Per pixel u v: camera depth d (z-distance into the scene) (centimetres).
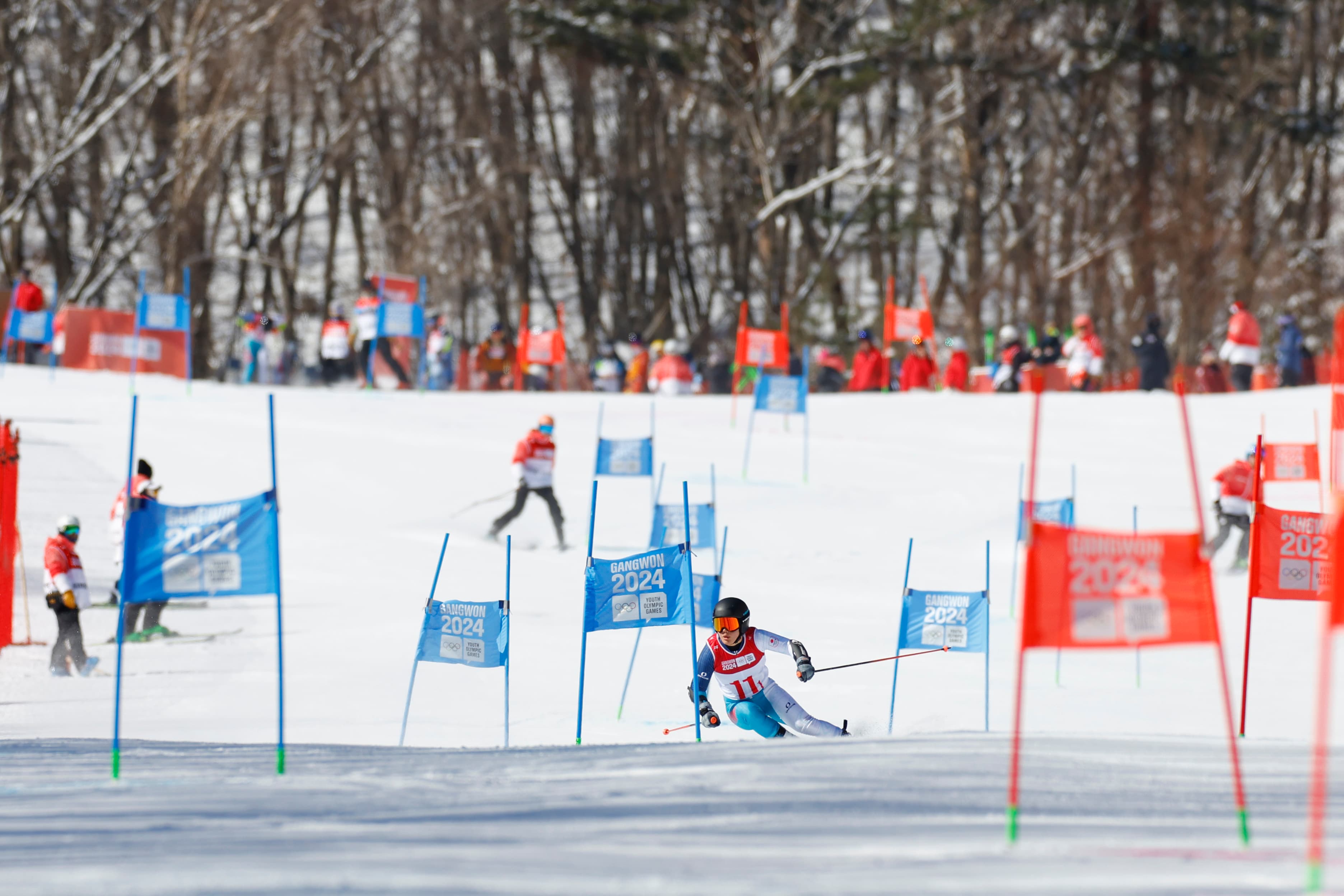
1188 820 1227
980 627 2470
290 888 916
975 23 12538
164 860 1029
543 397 8400
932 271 16588
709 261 15025
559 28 12344
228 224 15800
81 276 12550
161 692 2839
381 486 5575
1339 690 2791
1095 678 2980
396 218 13025
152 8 12306
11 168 12462
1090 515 5116
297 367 11681
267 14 11738
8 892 927
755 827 1175
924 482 5762
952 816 1234
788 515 5225
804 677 2256
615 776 1519
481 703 2727
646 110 14338
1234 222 13012
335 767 1672
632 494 5569
